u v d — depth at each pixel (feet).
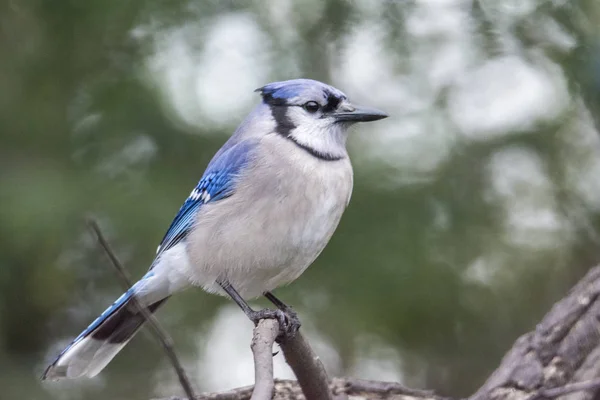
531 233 39.52
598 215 39.14
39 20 38.50
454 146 38.60
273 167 26.96
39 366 39.75
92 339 27.48
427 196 37.63
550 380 24.49
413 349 38.42
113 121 38.19
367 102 38.96
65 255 37.55
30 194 36.83
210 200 27.91
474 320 38.11
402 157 38.42
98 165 38.14
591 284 25.43
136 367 39.29
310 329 37.52
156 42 37.50
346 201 27.96
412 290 36.65
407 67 37.14
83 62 38.47
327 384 24.29
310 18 37.11
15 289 38.73
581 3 33.58
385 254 36.68
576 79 33.65
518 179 39.34
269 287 28.35
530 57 34.83
